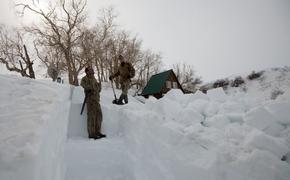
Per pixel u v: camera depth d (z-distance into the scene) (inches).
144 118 195.9
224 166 129.3
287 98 187.9
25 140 77.5
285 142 143.9
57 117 139.9
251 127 157.8
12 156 67.8
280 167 121.5
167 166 152.2
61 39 1045.2
